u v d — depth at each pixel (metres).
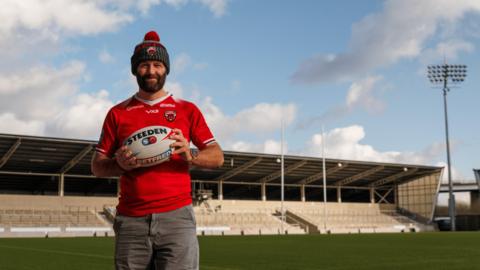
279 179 76.56
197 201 69.94
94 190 74.12
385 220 80.00
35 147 52.50
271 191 85.75
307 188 86.12
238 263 17.45
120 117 4.02
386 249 25.34
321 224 73.94
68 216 59.78
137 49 4.06
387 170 76.75
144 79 3.99
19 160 56.31
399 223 79.44
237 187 81.38
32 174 59.59
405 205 83.81
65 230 53.19
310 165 69.94
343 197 92.94
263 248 26.97
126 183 3.95
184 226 3.92
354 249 25.52
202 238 44.41
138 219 3.88
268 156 64.19
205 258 19.89
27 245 30.41
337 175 76.38
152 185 3.88
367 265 16.45
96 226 59.06
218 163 4.16
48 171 61.38
